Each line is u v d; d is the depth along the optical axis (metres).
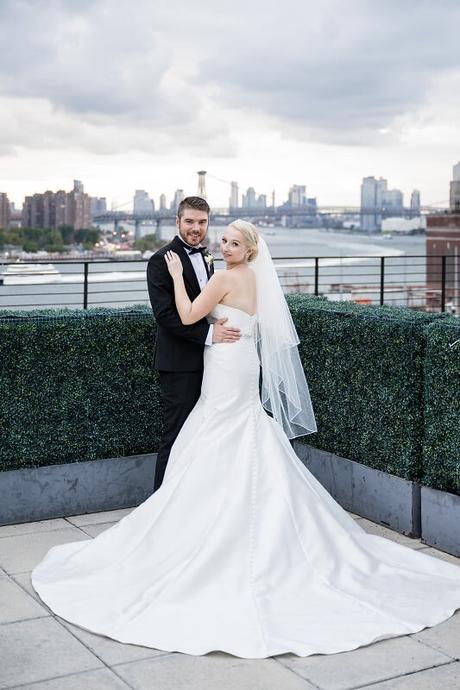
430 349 4.97
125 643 3.69
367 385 5.47
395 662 3.53
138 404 5.71
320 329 5.84
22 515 5.37
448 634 3.79
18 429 5.35
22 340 5.29
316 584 4.10
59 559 4.59
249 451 4.38
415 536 5.20
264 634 3.70
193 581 3.98
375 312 5.60
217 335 4.57
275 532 4.18
